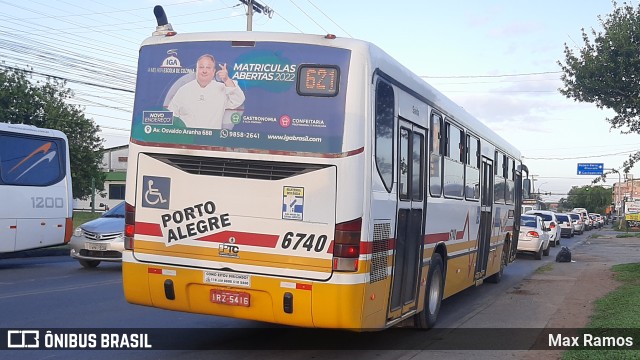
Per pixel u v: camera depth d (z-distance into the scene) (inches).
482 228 509.7
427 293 361.7
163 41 286.0
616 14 568.4
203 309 275.7
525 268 807.1
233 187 269.9
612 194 4549.7
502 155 596.4
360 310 259.6
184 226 276.5
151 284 281.9
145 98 285.7
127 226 287.4
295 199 261.9
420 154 338.3
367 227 260.1
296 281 259.6
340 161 258.4
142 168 284.0
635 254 1075.9
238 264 267.9
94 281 538.0
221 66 275.0
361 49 263.7
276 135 265.6
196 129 276.4
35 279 549.0
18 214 608.1
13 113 1455.5
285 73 267.1
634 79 556.1
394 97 293.9
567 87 597.6
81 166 1619.1
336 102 261.4
